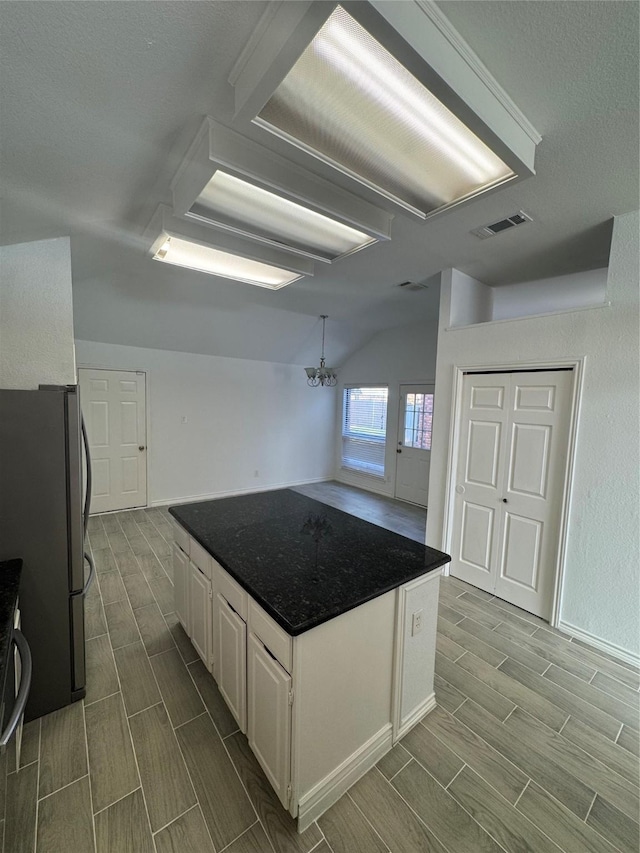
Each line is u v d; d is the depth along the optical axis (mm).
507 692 1990
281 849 1258
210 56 1047
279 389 6266
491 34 1037
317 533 2055
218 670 1856
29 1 845
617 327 2268
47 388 1900
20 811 1356
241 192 1601
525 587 2781
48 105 1184
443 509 3326
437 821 1355
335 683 1385
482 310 3486
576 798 1450
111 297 3758
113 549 3715
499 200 1962
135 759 1565
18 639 1146
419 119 1170
